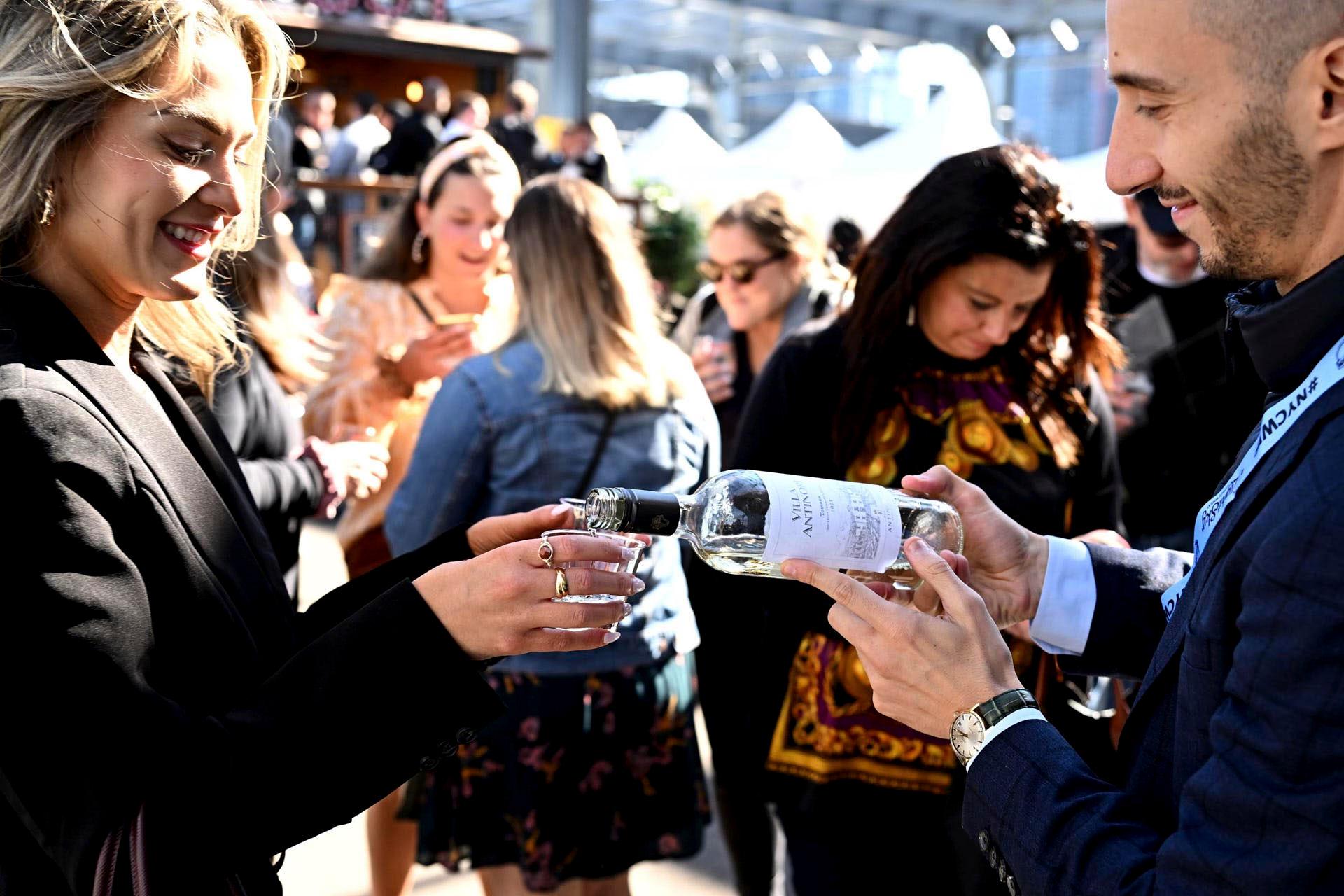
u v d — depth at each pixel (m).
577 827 2.44
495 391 2.51
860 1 21.62
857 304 2.22
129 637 1.13
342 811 1.20
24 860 1.21
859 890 2.18
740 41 24.64
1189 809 0.99
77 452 1.14
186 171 1.24
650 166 14.62
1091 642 1.64
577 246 2.51
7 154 1.19
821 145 13.78
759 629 2.59
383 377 3.30
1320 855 0.90
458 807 2.49
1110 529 2.41
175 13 1.20
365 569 3.30
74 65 1.17
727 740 2.80
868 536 1.41
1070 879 1.07
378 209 8.90
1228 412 3.05
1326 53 0.99
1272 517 0.98
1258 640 0.95
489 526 1.57
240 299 2.60
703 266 3.89
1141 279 3.25
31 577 1.09
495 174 3.44
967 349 2.21
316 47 12.55
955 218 2.09
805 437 2.29
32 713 1.10
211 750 1.16
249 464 2.48
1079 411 2.32
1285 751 0.92
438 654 1.22
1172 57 1.05
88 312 1.31
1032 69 24.34
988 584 1.68
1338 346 1.02
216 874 1.19
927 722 1.23
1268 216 1.06
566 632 1.27
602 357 2.50
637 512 1.38
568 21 15.36
